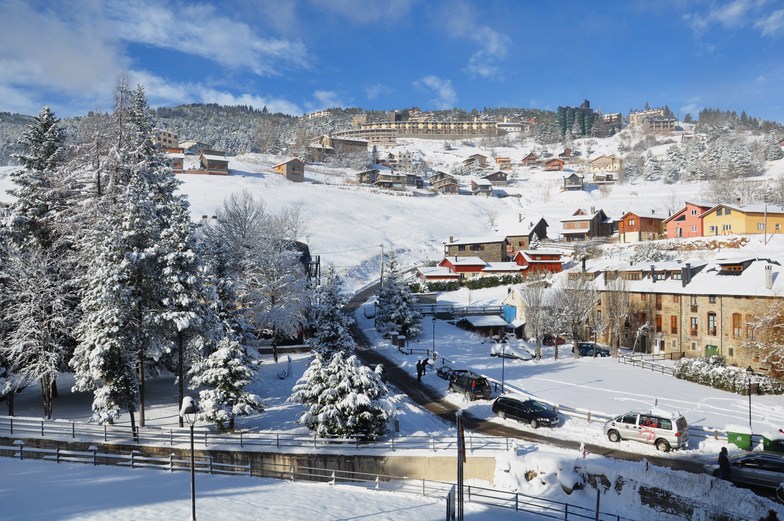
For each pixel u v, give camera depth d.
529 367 51.47
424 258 115.62
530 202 178.38
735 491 21.61
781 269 53.28
